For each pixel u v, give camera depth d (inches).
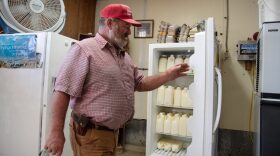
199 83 63.2
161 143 101.3
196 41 64.4
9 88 78.9
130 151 133.4
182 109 105.4
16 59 78.1
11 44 78.4
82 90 50.3
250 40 109.8
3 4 79.6
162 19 129.5
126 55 59.6
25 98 76.9
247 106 111.8
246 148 112.0
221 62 115.1
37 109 75.3
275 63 63.4
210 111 61.7
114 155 55.9
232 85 114.4
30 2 83.0
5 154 79.1
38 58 75.7
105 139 51.5
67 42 84.4
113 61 52.8
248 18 112.9
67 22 122.0
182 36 95.9
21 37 77.5
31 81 76.2
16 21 80.8
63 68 49.0
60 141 46.4
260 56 70.7
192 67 66.7
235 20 114.9
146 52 132.6
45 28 86.3
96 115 49.7
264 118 63.9
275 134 62.9
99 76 50.2
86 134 50.5
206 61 62.6
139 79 64.4
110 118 50.4
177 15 126.0
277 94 62.9
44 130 74.7
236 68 114.0
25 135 76.5
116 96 51.4
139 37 134.0
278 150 62.6
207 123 62.0
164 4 129.4
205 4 120.3
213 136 65.4
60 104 47.6
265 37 64.6
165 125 98.7
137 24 54.5
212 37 62.4
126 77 55.6
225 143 115.3
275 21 65.5
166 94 98.9
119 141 133.1
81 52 49.8
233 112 114.0
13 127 78.1
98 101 49.9
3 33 83.2
